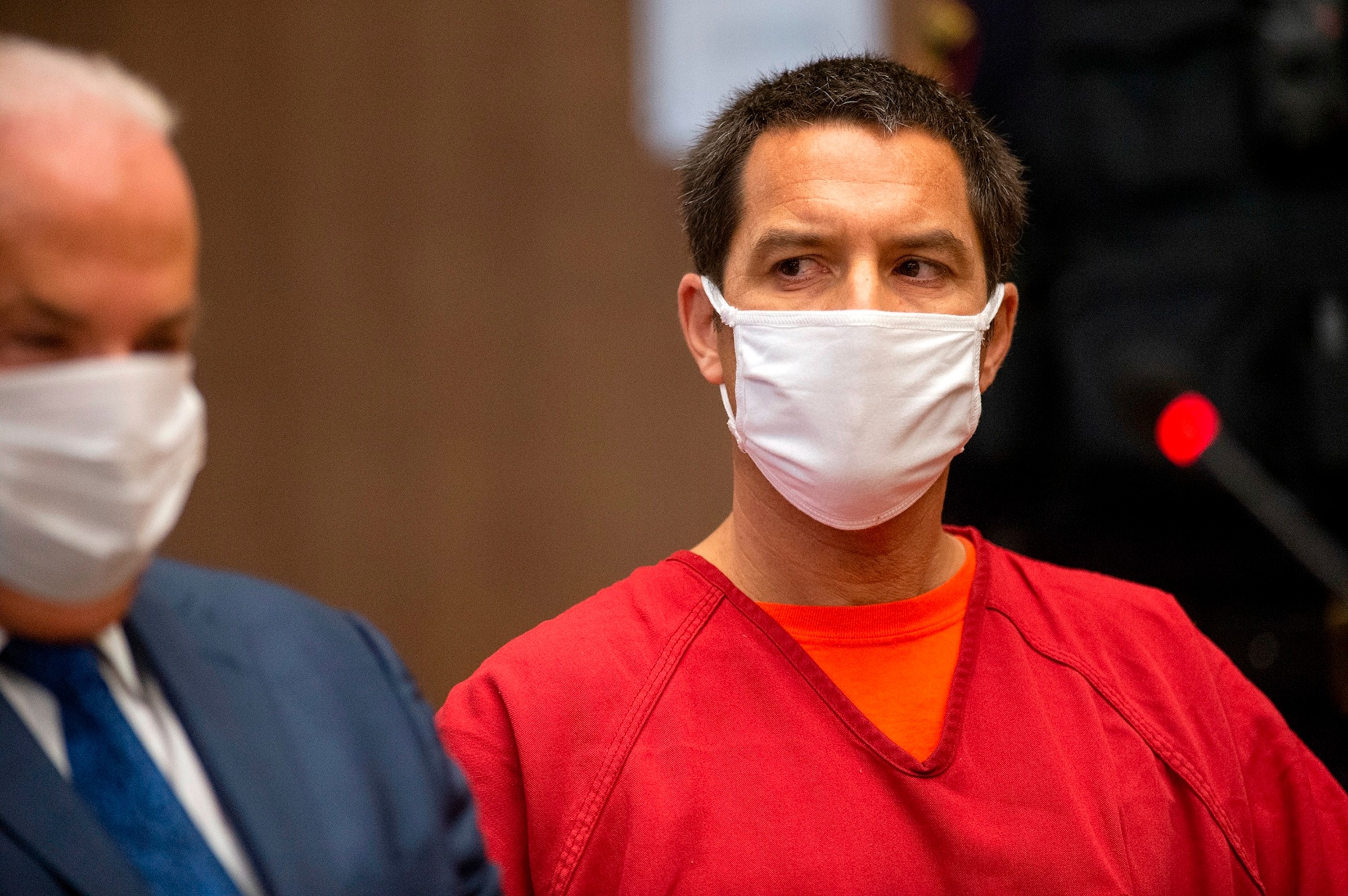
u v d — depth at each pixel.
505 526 14.50
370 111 14.53
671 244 14.31
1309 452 9.88
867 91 5.73
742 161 5.84
